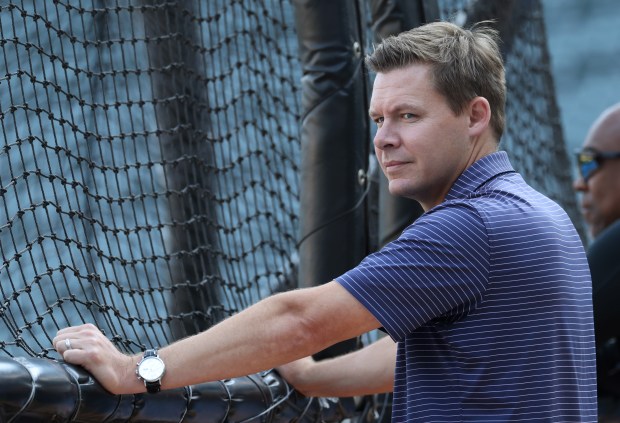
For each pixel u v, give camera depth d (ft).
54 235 24.75
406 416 22.21
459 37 23.17
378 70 23.39
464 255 21.26
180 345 22.22
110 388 21.94
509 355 21.35
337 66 31.63
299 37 32.14
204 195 30.71
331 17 31.60
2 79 24.45
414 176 23.04
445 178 23.12
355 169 31.76
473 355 21.38
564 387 21.79
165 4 30.42
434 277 21.21
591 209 42.06
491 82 23.26
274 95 34.78
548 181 50.83
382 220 35.76
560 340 21.71
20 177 24.31
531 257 21.50
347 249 31.50
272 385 27.48
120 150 47.83
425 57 22.80
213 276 29.73
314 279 31.45
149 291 27.35
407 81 22.86
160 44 33.96
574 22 168.96
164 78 34.83
